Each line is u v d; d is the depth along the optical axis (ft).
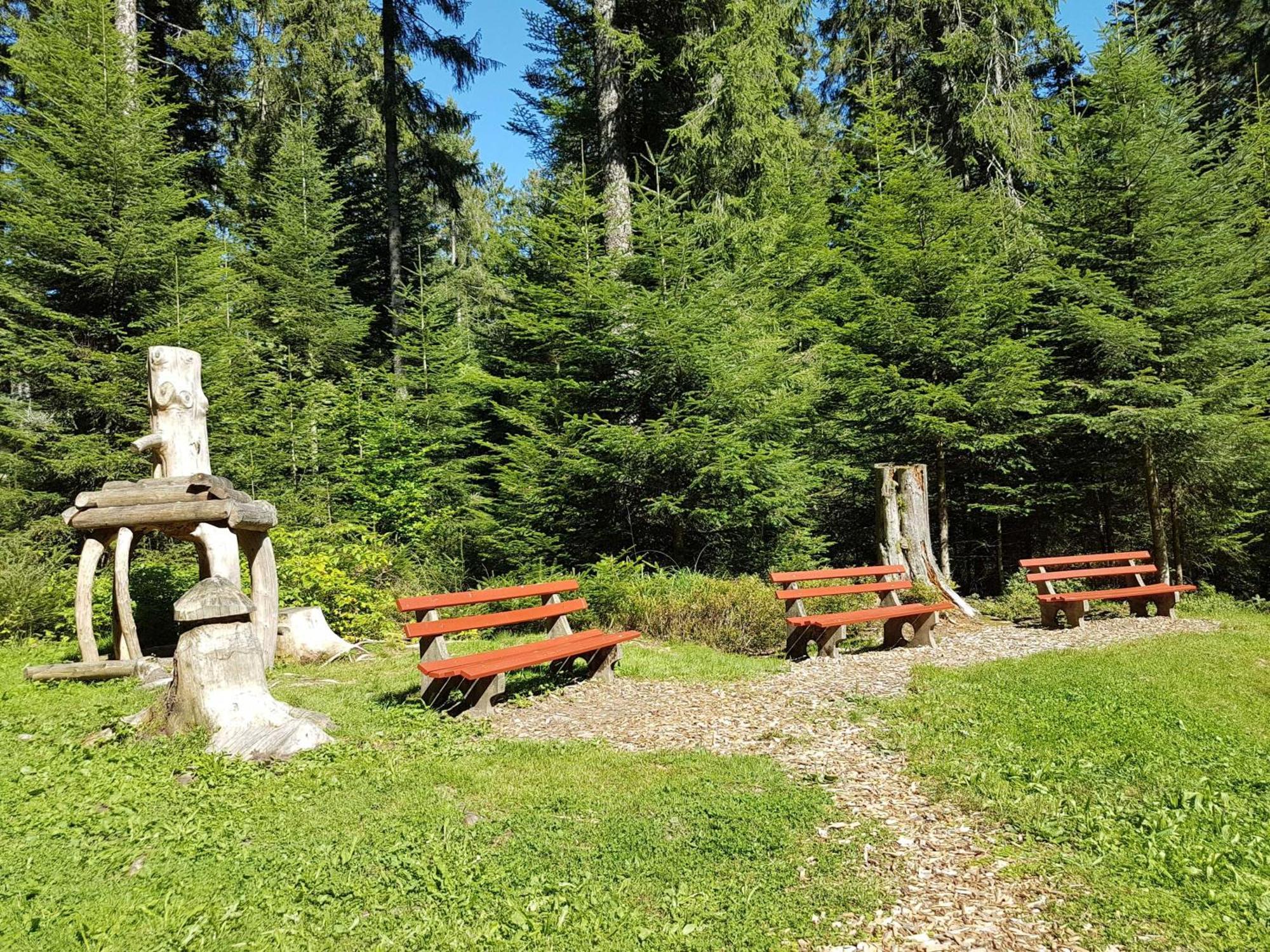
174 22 57.21
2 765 15.61
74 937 9.65
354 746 16.44
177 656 17.07
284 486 47.60
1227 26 60.29
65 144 38.47
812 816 13.06
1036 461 44.93
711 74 43.88
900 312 40.29
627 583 32.09
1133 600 35.22
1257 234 44.88
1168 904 10.44
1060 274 39.93
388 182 61.16
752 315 41.60
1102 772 15.17
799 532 41.63
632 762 15.62
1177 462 40.68
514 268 48.01
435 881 10.85
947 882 11.12
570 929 9.77
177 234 40.86
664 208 38.96
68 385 36.58
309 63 63.16
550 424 41.98
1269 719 19.52
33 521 37.29
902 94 57.16
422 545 44.91
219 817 12.99
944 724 18.38
